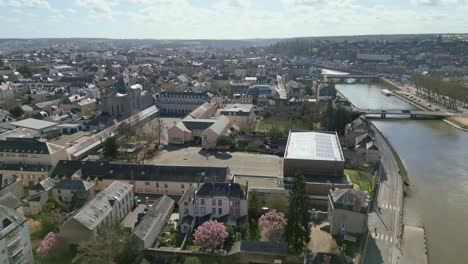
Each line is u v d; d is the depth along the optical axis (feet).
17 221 341.41
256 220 468.34
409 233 447.42
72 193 498.69
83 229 387.75
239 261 378.32
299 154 590.96
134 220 468.34
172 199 508.53
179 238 424.05
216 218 451.94
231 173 609.83
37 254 381.81
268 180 556.10
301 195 386.11
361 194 446.19
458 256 410.31
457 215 501.56
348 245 413.59
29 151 595.88
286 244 377.71
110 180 552.00
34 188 503.61
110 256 357.00
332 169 563.07
